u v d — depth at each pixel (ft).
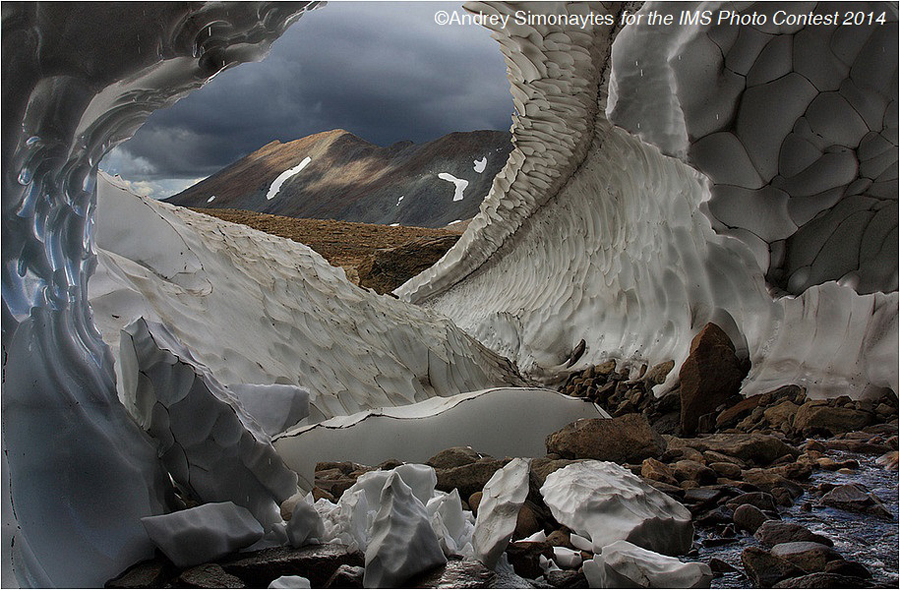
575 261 40.42
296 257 31.17
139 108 8.66
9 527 6.89
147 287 19.89
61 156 7.75
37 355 7.82
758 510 10.16
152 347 8.64
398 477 8.30
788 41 11.82
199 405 8.61
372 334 29.94
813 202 14.16
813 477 12.86
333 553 8.14
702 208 14.69
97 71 7.29
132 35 7.18
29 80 7.04
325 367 24.62
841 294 19.97
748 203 14.19
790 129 12.79
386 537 7.80
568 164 36.58
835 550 9.26
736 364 22.97
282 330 24.61
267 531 8.77
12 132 7.06
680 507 9.38
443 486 11.41
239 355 20.18
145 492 8.36
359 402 24.29
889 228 15.08
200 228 26.73
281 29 8.20
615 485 9.32
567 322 39.60
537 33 27.50
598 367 33.63
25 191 7.49
